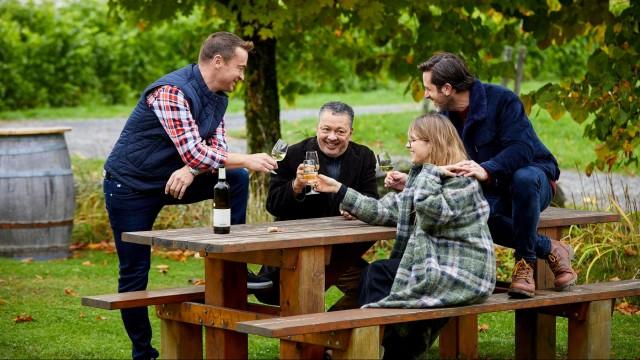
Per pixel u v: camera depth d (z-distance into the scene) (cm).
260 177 1034
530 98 885
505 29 1035
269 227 544
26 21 2427
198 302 559
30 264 928
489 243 505
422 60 1030
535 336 590
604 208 937
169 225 1024
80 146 1728
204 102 573
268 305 574
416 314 482
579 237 864
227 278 541
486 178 509
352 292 616
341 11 1012
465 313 495
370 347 471
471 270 496
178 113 558
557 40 965
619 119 848
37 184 944
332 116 595
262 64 1077
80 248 1021
